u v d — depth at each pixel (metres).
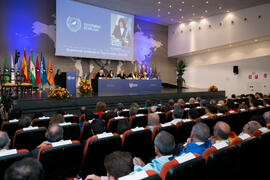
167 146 1.62
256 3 11.03
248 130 2.50
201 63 16.17
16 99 6.02
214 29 13.63
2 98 6.18
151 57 16.41
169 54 17.34
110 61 13.96
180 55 16.86
